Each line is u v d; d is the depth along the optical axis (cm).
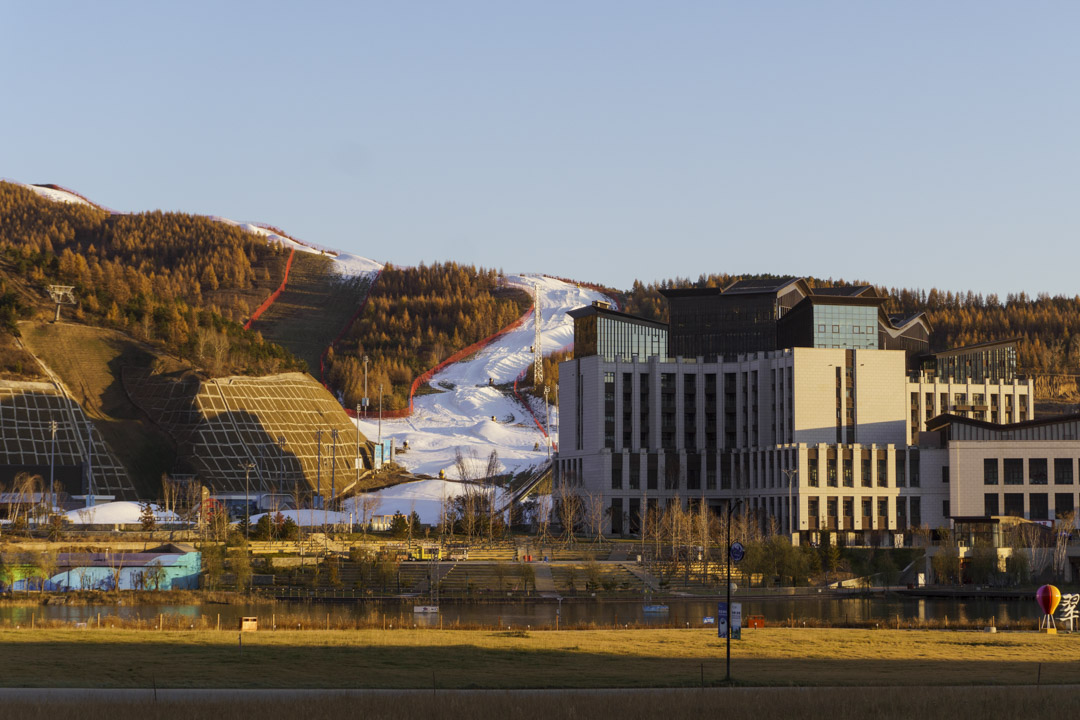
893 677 19088
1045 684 18350
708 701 15550
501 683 18150
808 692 16638
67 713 14062
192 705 14738
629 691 17150
